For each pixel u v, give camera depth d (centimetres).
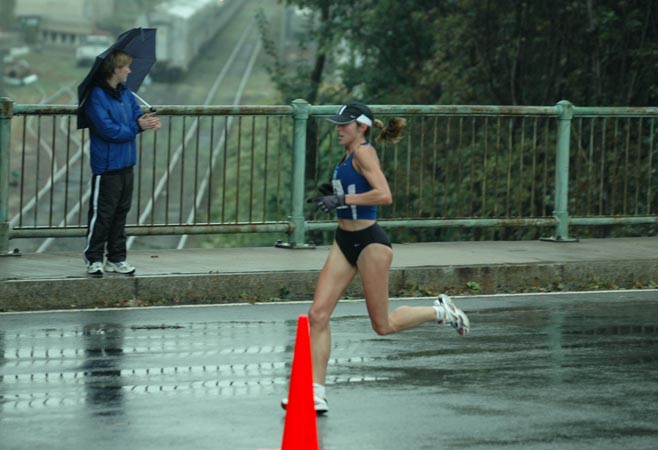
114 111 2750
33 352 2250
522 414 1864
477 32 6331
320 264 3017
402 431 1770
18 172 14088
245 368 2153
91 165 2777
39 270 2844
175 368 2145
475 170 4897
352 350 2297
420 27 7538
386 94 7844
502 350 2317
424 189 4878
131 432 1753
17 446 1680
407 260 3092
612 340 2430
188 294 2814
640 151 3747
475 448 1689
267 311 2706
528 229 4972
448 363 2202
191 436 1738
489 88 6462
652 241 3578
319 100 8419
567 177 3566
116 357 2220
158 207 12669
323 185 1952
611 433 1767
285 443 1641
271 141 11319
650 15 5550
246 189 11894
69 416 1830
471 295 2962
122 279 2761
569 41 5928
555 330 2523
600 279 3127
